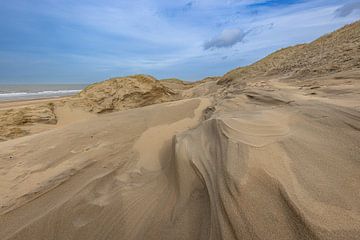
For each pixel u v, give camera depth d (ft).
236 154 6.30
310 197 4.48
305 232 3.90
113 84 30.96
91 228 6.31
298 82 20.80
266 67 46.57
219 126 8.54
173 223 5.95
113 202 7.40
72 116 24.85
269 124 7.96
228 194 5.13
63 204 7.25
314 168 5.34
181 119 19.17
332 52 27.35
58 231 6.23
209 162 6.93
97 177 9.30
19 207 7.48
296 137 6.80
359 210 4.02
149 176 9.47
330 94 12.32
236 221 4.52
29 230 6.28
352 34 30.58
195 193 6.59
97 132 15.17
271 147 6.35
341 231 3.69
